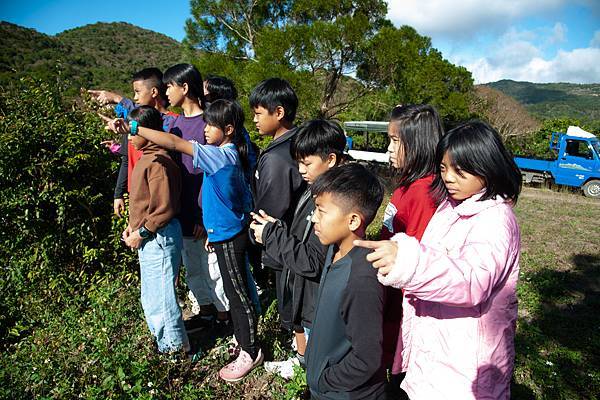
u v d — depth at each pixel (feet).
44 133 13.15
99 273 13.67
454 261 4.53
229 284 9.27
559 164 44.34
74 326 11.09
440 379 5.25
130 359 9.05
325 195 5.53
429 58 48.75
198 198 10.68
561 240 24.29
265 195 8.40
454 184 5.27
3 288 12.77
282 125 8.85
